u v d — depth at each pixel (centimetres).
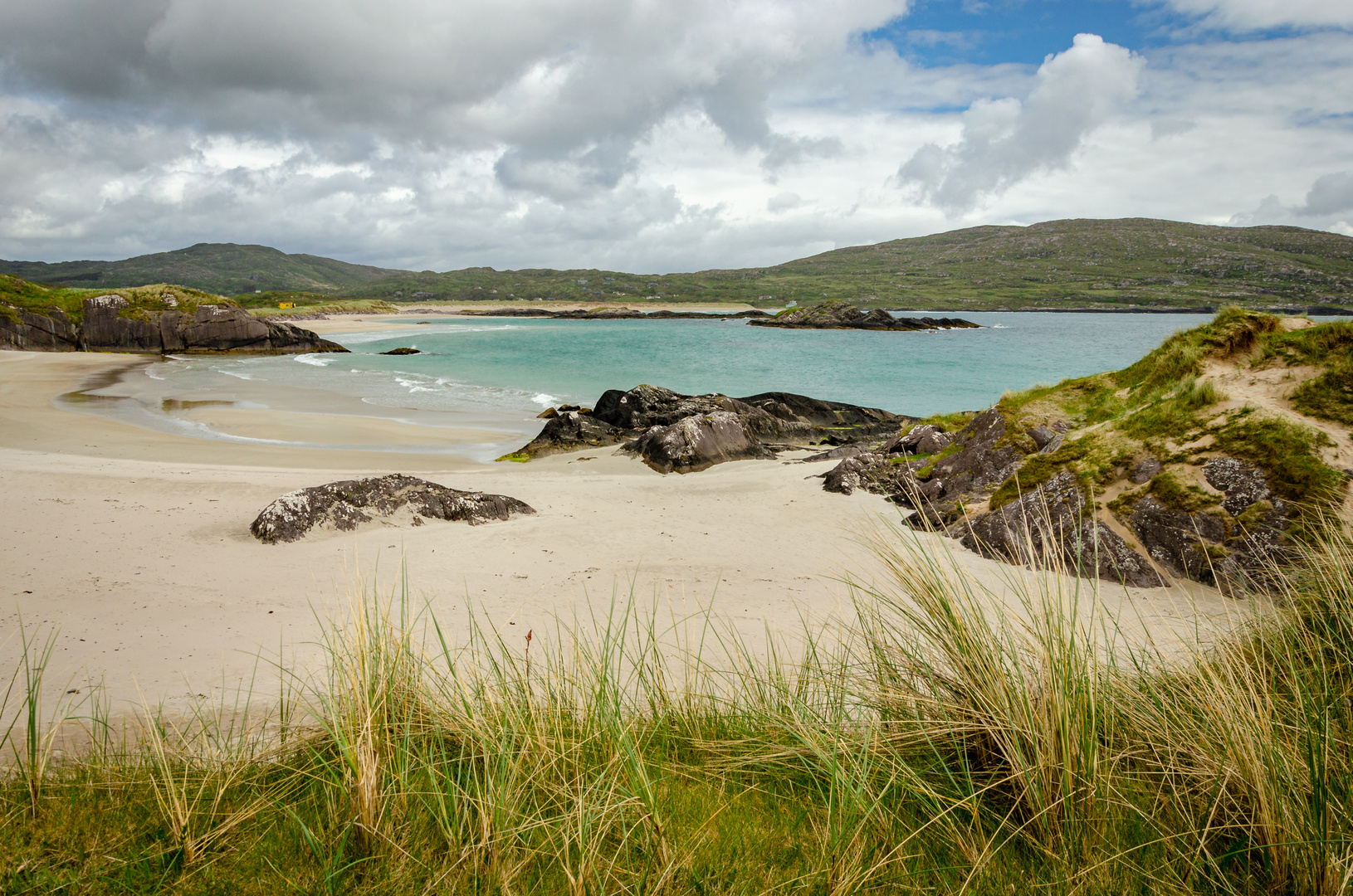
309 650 670
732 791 333
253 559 981
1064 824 270
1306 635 401
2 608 768
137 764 355
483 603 828
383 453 2031
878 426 2477
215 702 542
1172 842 264
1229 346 1157
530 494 1402
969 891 242
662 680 437
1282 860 241
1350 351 1011
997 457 1273
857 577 912
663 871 254
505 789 288
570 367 4709
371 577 921
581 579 928
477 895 238
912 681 366
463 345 6594
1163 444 1007
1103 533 933
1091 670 348
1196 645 440
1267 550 811
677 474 1747
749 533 1169
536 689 435
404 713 357
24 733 458
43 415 2459
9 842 270
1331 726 305
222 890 244
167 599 818
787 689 416
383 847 266
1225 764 283
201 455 1855
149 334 5562
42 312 5300
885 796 306
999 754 314
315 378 3962
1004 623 363
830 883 246
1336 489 840
